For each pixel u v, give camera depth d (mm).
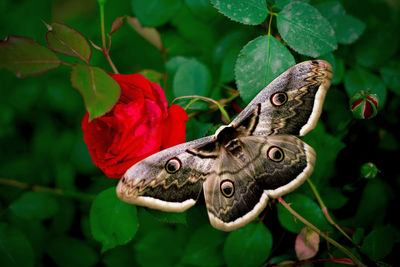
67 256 713
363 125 700
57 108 751
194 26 720
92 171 725
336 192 671
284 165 602
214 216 600
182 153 599
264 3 616
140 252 694
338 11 669
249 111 601
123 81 591
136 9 680
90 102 566
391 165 697
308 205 627
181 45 728
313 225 625
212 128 626
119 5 765
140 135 590
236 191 604
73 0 761
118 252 711
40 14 745
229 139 604
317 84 595
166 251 694
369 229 676
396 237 654
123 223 613
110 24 759
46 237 714
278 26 617
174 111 598
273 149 604
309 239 624
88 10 762
